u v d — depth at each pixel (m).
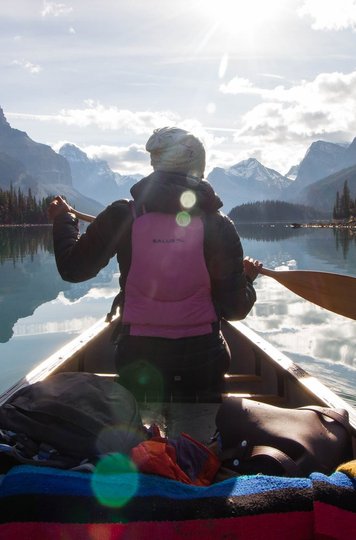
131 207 2.79
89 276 2.97
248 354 4.79
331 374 6.48
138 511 1.63
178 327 2.85
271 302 11.45
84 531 1.60
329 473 2.00
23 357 7.27
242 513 1.62
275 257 25.33
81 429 1.95
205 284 2.82
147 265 2.77
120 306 3.03
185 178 2.75
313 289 3.82
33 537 1.61
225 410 2.25
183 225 2.74
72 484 1.69
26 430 1.94
